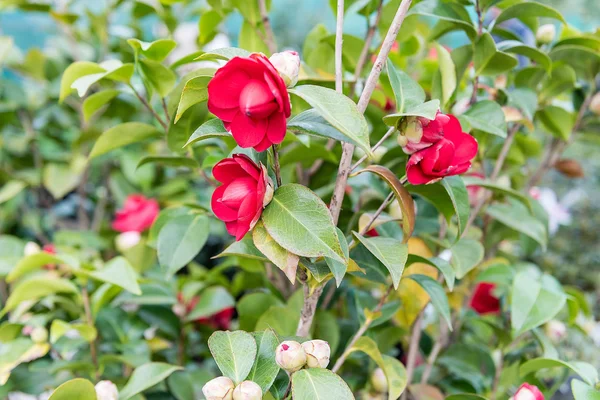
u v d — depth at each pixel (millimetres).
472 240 825
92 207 1750
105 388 746
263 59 582
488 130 776
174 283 1047
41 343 893
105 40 1339
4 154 1477
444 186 717
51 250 1010
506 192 823
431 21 1223
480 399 772
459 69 839
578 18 1976
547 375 962
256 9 892
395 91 687
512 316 794
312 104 602
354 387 902
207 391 650
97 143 864
